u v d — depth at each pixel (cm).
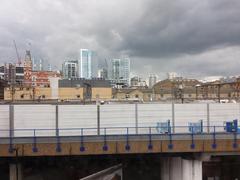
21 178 3834
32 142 3506
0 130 4097
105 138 3569
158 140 3609
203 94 11462
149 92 12544
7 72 15288
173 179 4025
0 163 3828
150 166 4384
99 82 11450
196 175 3775
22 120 4141
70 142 3538
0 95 9581
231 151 3691
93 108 4238
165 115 4322
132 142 3591
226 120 4406
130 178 4341
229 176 4288
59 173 4184
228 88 11275
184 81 15150
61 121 4188
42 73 15862
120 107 4272
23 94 10875
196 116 4366
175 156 3938
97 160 4138
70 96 10881
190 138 3634
